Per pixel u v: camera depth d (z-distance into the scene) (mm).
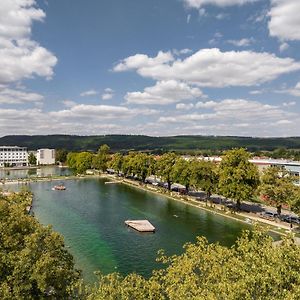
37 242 39656
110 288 31328
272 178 103312
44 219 106750
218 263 33312
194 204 131625
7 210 43219
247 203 131875
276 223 98250
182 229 95375
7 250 39500
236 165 114125
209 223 101625
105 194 159750
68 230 94062
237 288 25156
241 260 31125
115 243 82375
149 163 194000
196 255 35000
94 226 98750
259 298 24922
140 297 31078
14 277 36719
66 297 39062
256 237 32781
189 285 29906
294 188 98188
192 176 130125
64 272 39188
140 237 87562
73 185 194500
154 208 125375
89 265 67375
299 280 24672
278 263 26000
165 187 182500
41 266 36469
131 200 142875
